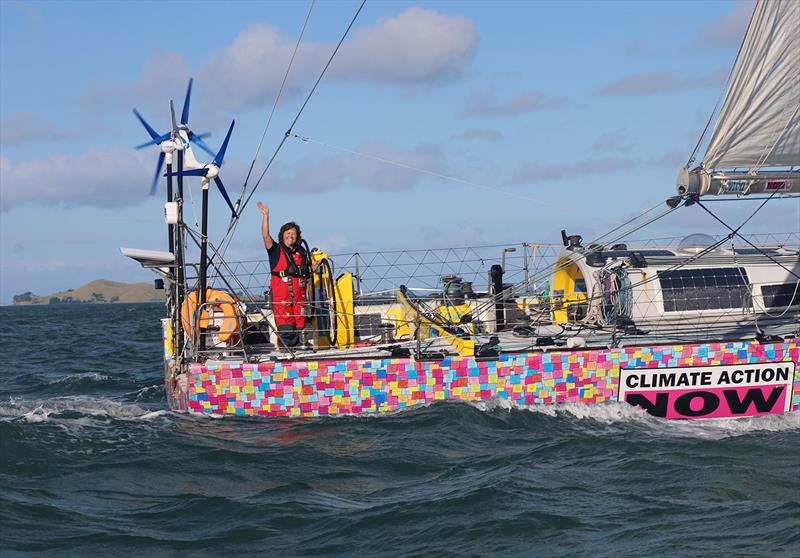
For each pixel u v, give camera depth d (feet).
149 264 44.45
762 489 32.65
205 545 27.40
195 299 45.83
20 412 48.62
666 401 43.37
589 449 37.58
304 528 28.73
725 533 27.99
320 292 46.42
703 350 43.32
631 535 27.89
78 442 38.81
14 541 27.53
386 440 38.45
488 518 29.19
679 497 31.71
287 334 45.37
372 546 27.20
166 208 43.91
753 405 43.88
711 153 43.27
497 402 42.68
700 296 48.93
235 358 44.32
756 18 41.39
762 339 43.73
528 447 37.73
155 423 42.16
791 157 44.01
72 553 26.73
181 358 44.04
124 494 32.42
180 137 44.80
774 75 42.45
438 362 42.47
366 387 42.32
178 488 33.04
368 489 32.78
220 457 36.50
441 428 39.63
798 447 38.40
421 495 31.71
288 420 42.04
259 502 31.07
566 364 42.88
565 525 28.71
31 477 34.22
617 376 43.04
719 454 37.17
